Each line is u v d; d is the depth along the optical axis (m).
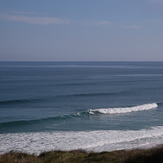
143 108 45.81
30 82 94.88
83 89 75.19
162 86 85.25
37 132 28.88
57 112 42.16
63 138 25.75
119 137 26.52
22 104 48.66
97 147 22.66
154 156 12.26
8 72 162.38
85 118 37.53
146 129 30.92
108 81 104.06
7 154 14.30
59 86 82.69
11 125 32.19
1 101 50.19
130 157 12.58
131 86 85.06
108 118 37.84
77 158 14.50
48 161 13.35
